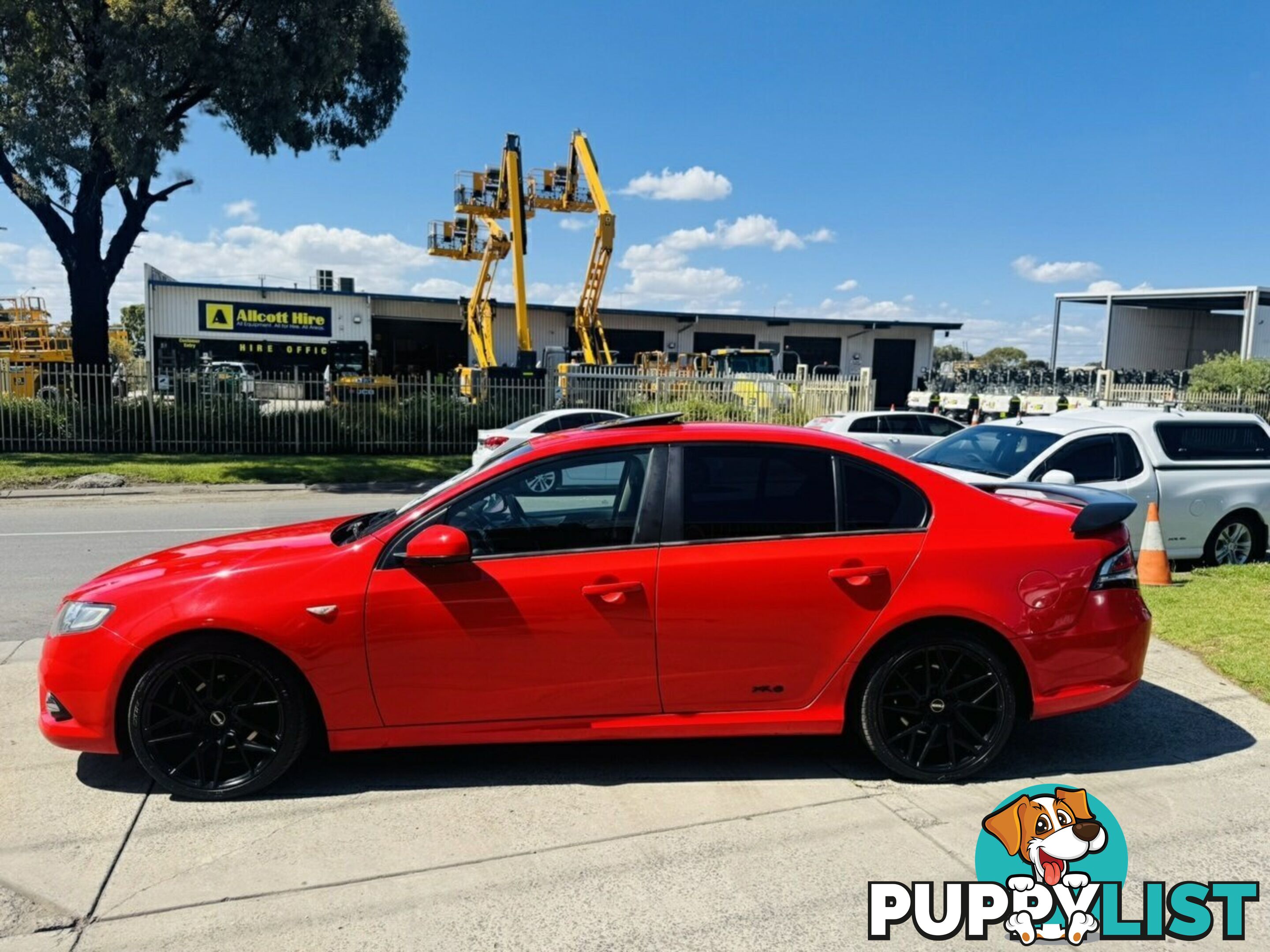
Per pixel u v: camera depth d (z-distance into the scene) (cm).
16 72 1544
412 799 365
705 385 2219
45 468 1543
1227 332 4662
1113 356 4419
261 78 1627
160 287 3678
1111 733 435
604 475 374
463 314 4406
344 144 2127
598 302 3072
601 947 270
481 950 268
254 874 309
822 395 2228
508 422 2077
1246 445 820
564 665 363
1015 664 382
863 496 382
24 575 800
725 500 375
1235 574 745
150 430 1845
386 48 2056
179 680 355
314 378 3428
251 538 424
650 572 363
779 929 280
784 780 383
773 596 366
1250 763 401
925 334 5181
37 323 2841
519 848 327
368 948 269
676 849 327
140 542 984
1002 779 385
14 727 437
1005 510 390
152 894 296
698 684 370
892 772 381
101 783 378
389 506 1335
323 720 365
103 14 1605
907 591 370
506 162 2642
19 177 1848
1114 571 389
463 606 355
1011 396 2670
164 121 1612
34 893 297
